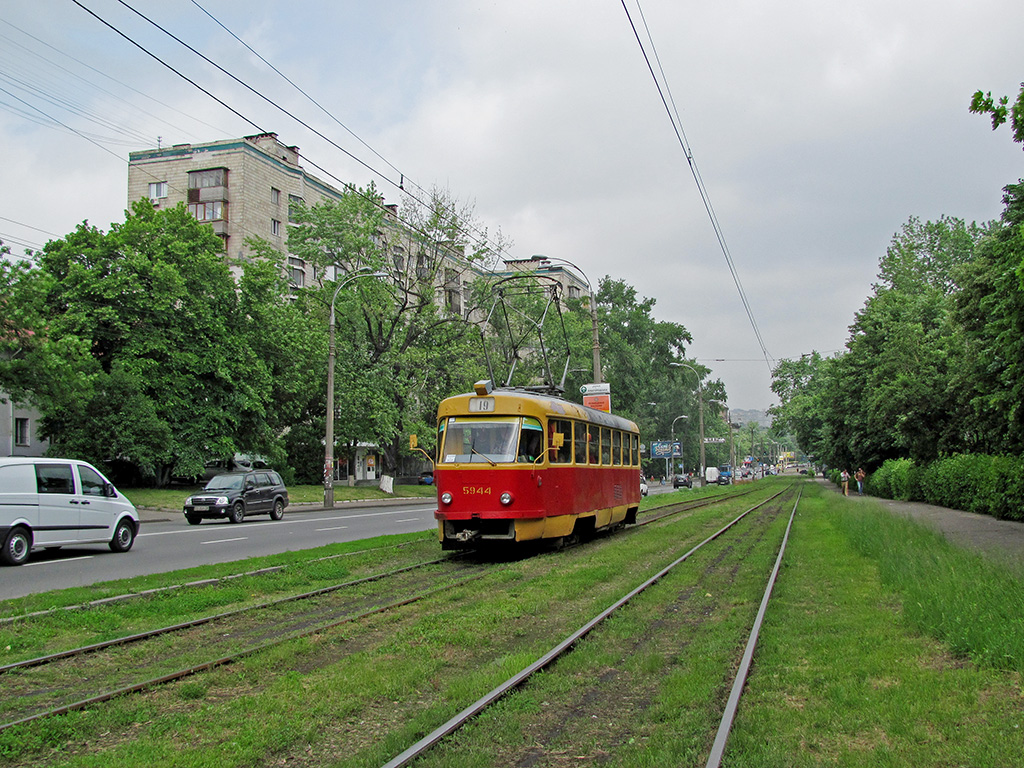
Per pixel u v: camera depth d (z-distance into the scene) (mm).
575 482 18438
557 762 5164
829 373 56969
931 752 5035
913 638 8156
